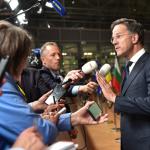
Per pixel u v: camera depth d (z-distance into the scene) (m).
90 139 4.66
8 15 2.53
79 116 1.31
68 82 1.83
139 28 1.80
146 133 1.63
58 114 1.30
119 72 5.09
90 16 12.14
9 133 0.89
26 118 0.92
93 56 12.04
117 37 1.82
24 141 0.76
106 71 1.95
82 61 6.09
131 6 12.40
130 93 1.68
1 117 0.90
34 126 0.85
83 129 4.27
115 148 4.24
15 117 0.91
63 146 0.93
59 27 11.43
